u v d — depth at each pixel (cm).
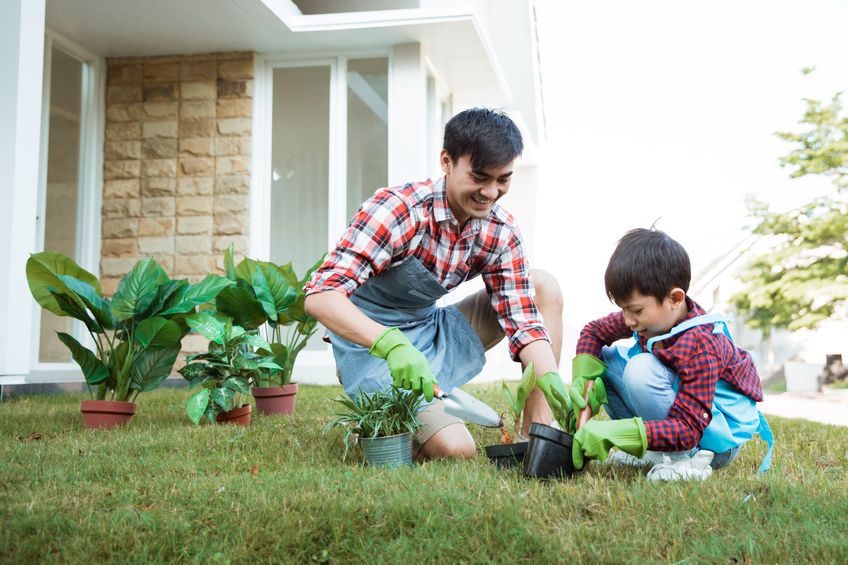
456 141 219
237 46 710
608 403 248
